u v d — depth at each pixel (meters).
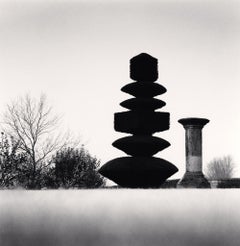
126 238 8.77
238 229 9.29
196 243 8.79
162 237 8.82
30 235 8.83
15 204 12.17
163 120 18.73
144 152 18.52
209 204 12.44
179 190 16.25
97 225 9.55
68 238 8.74
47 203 12.60
